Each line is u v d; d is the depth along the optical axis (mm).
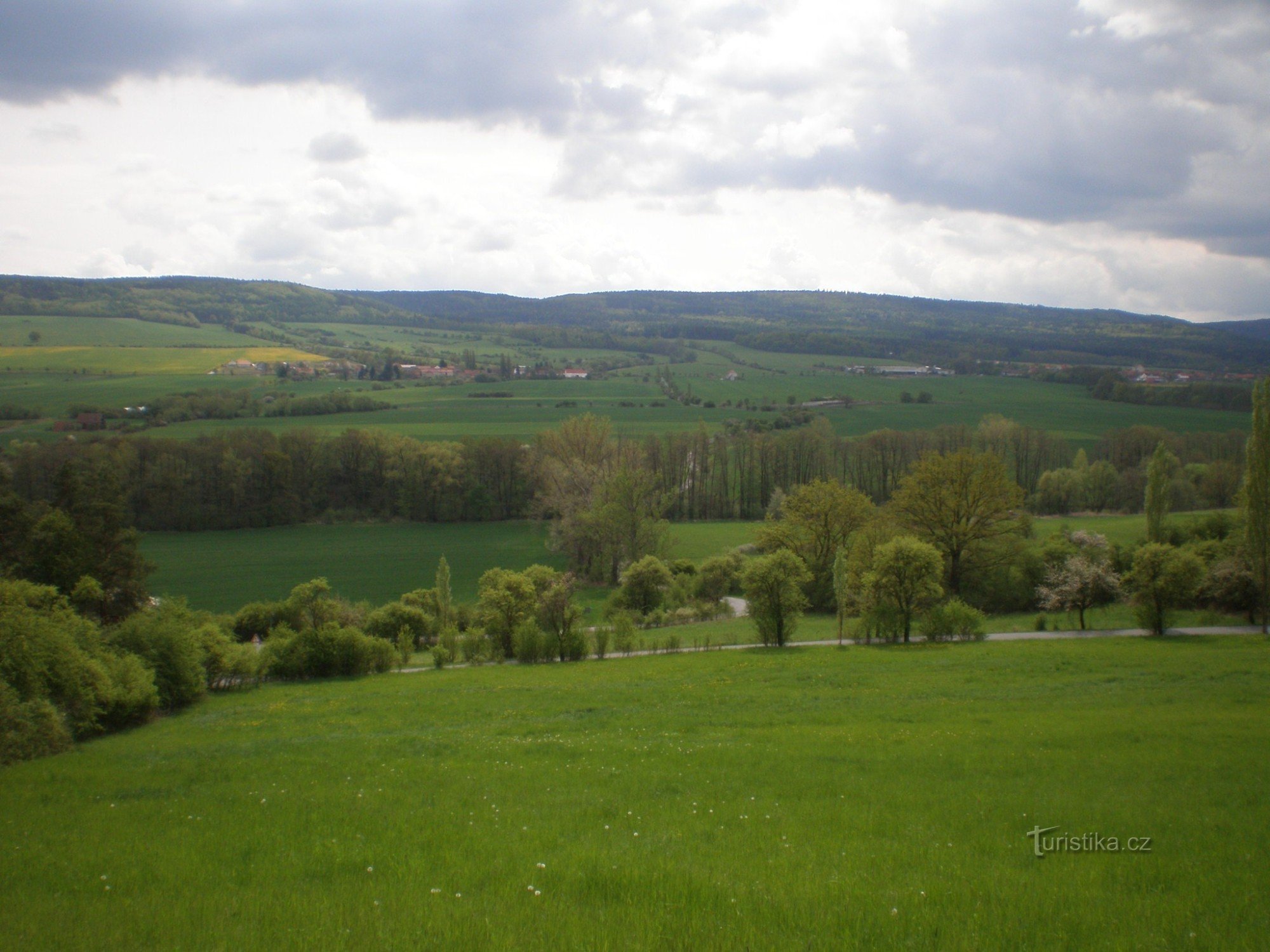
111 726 34781
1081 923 10312
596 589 88625
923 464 72188
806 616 72625
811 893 11258
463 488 122375
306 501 120188
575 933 9766
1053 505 118250
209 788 20719
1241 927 10234
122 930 10242
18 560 53969
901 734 25891
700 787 19250
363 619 67250
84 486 59344
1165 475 73438
